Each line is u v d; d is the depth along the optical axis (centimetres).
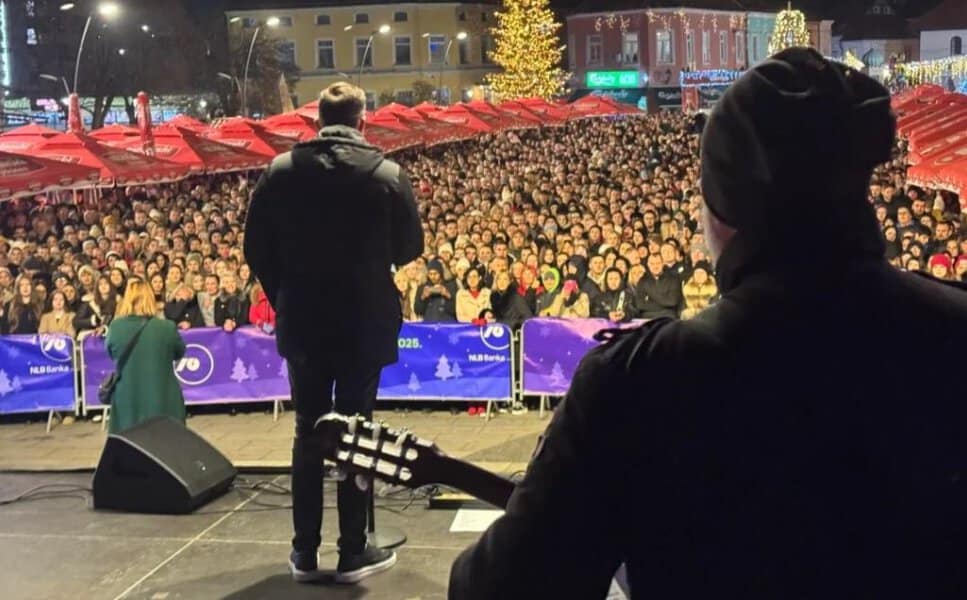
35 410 965
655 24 7094
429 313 1058
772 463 133
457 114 3897
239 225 1639
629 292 1027
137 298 743
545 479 145
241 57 7031
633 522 141
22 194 1611
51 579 563
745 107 141
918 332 137
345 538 542
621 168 2689
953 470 131
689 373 138
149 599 532
